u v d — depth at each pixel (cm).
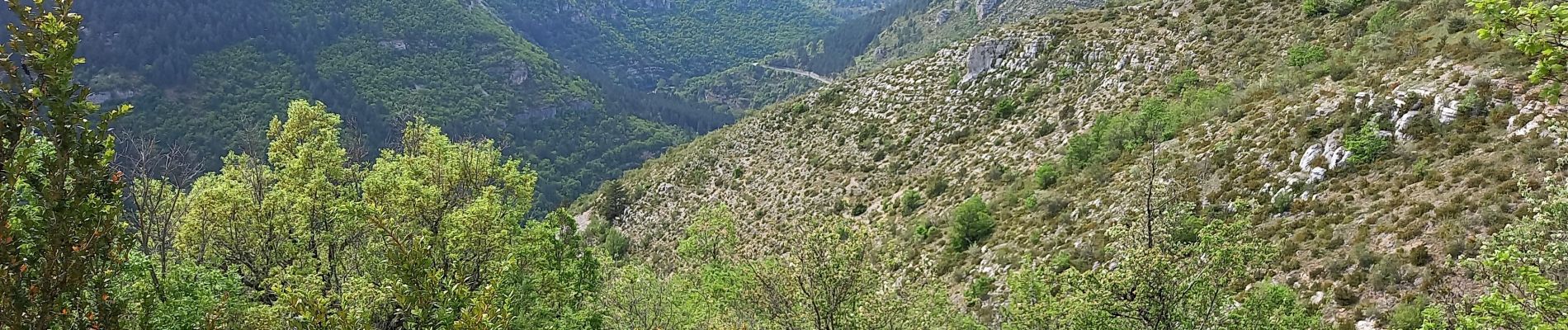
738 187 5984
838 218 1550
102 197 639
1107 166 3291
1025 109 4953
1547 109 2033
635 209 6719
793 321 1491
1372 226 1892
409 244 1377
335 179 2080
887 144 5428
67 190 624
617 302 2250
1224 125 3133
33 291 573
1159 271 1226
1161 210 1892
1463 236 1653
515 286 1623
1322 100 2812
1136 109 4088
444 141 2153
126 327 740
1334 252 1852
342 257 1748
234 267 1623
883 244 1590
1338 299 1653
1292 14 4431
